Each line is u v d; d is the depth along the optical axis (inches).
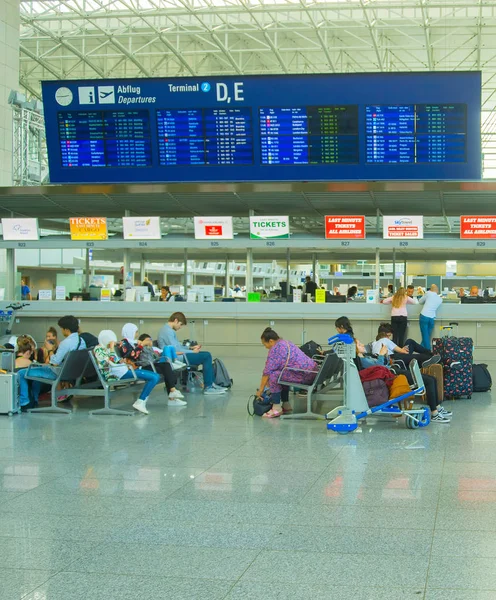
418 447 284.5
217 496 212.7
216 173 663.1
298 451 277.1
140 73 1694.1
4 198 708.7
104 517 192.4
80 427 333.1
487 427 331.0
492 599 137.8
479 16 1330.0
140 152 669.3
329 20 1353.3
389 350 429.4
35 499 210.2
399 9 1398.9
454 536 175.5
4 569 155.9
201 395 447.2
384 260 939.3
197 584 146.6
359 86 644.1
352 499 208.8
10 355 378.9
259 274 946.7
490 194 649.6
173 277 1066.7
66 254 1050.1
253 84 650.8
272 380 358.0
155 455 270.5
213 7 1301.7
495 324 676.7
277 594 141.1
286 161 655.8
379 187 637.3
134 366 389.4
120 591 143.3
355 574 151.3
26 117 996.6
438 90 639.1
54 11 1358.3
